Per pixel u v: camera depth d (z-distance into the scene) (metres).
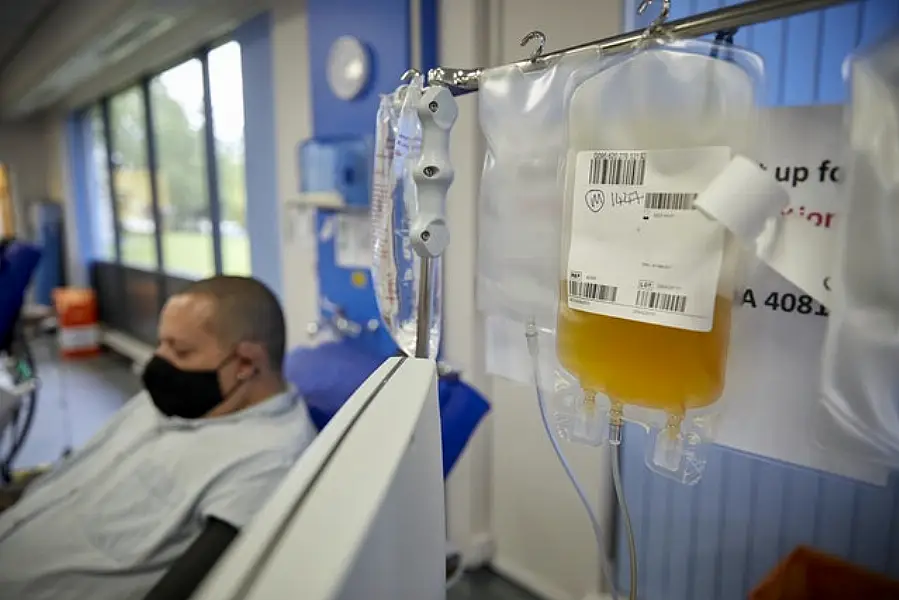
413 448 0.44
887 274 0.45
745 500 1.27
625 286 0.52
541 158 0.61
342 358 1.52
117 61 3.98
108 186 5.46
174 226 4.47
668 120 0.49
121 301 5.26
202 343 1.22
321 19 2.14
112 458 1.28
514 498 1.96
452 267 1.89
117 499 1.16
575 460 1.70
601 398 0.59
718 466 1.29
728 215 0.46
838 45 0.89
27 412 2.66
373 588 0.35
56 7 3.64
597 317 0.54
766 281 0.52
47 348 5.23
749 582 1.28
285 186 2.73
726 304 0.49
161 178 4.53
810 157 0.49
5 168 6.16
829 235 0.49
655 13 1.04
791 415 0.53
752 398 0.54
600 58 0.55
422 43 1.82
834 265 0.48
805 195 0.49
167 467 1.15
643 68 0.51
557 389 0.63
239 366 1.25
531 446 1.87
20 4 3.55
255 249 3.08
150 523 1.11
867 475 0.50
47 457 2.81
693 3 1.06
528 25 1.64
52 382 4.21
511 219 0.65
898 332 0.46
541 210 0.62
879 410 0.48
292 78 2.58
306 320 2.70
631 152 0.51
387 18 1.87
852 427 0.50
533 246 0.63
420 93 0.66
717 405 0.54
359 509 0.35
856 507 1.13
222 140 3.51
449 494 2.06
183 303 1.25
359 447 0.41
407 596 0.44
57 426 3.25
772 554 1.24
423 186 0.66
